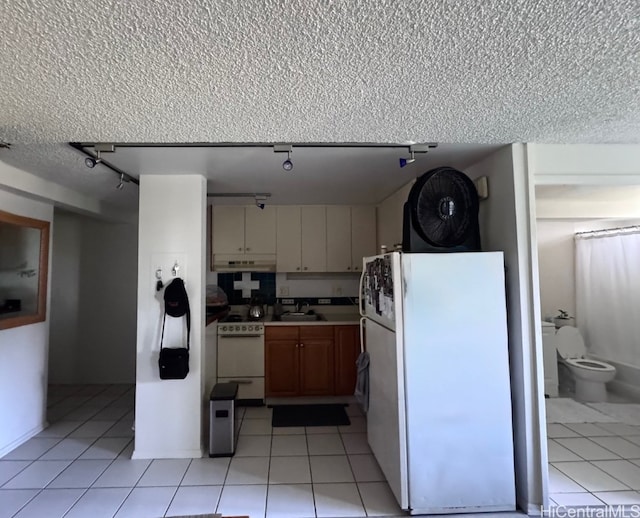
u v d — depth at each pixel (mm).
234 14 1027
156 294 2717
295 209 4133
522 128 1948
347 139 2062
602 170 2238
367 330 2764
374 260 2535
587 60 1296
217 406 2680
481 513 2031
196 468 2494
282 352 3756
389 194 3600
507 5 1009
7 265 2736
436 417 2031
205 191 2885
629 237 4055
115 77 1361
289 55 1235
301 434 3041
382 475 2402
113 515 1989
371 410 2678
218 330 3725
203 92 1491
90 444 2850
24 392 2906
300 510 2047
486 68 1342
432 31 1118
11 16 1016
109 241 4414
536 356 2088
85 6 985
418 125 1883
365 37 1141
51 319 4352
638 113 1772
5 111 1645
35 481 2326
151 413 2668
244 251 4094
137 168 2596
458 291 2078
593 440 2914
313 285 4371
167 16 1031
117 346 4402
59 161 2385
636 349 3980
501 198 2279
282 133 1955
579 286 4551
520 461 2096
